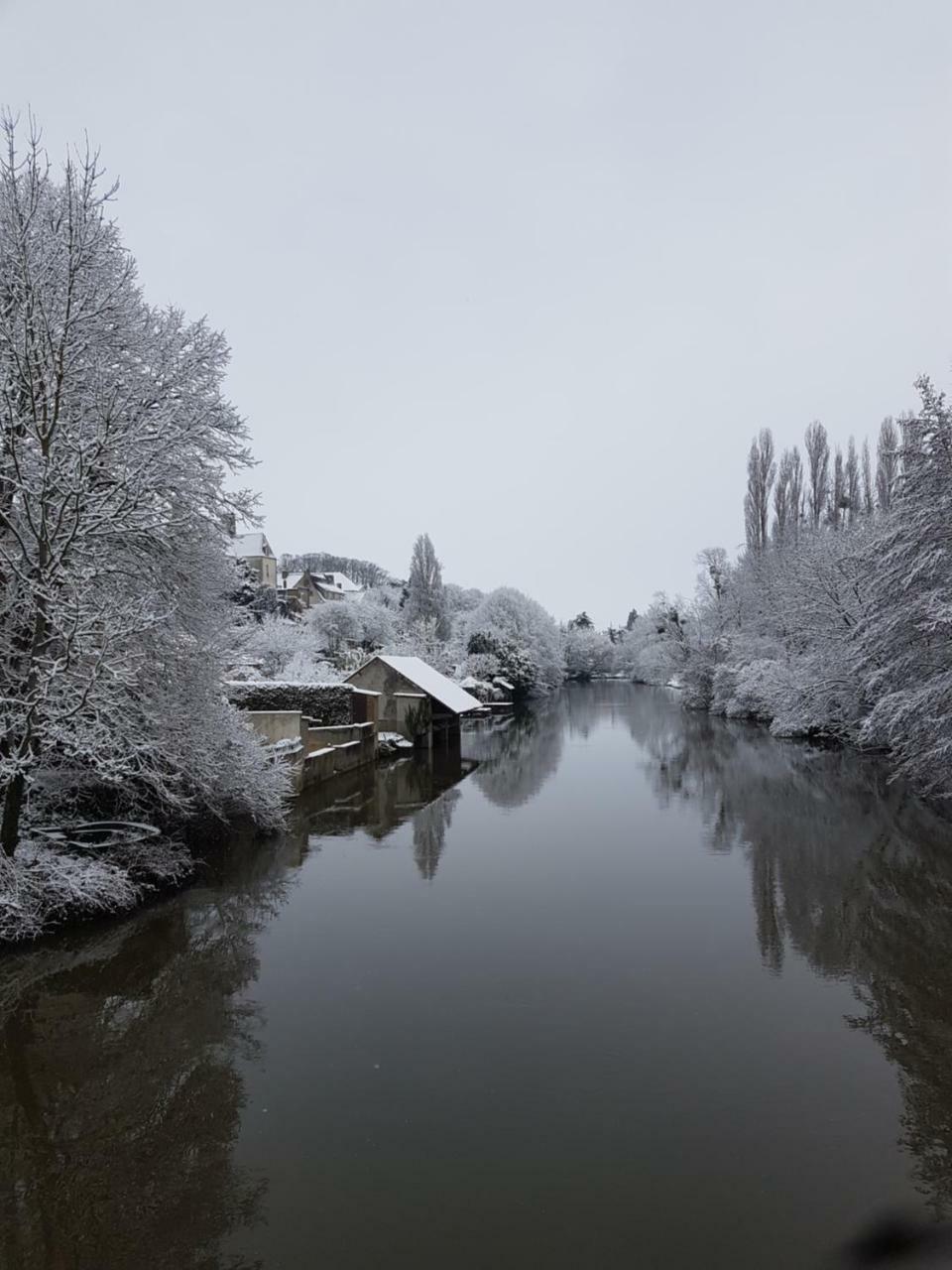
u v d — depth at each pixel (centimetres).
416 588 6450
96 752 920
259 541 6244
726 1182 462
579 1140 504
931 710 1465
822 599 2462
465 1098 557
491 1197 450
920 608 1444
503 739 3425
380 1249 410
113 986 766
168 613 909
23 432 925
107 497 905
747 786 1973
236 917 970
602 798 1859
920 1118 530
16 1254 421
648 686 8750
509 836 1438
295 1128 521
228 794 1249
